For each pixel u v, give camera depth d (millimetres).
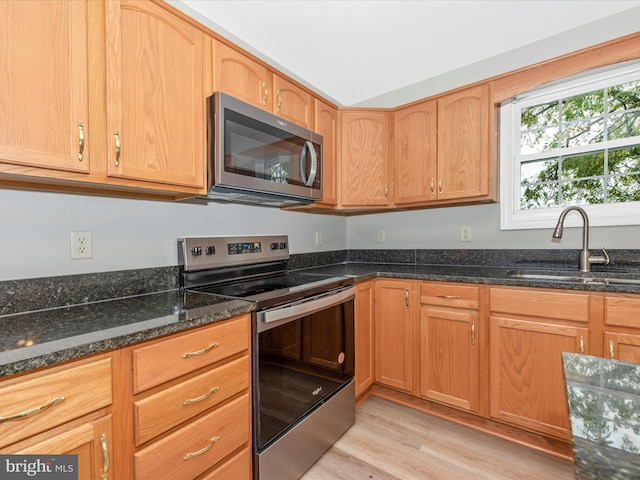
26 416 704
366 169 2344
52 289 1178
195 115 1347
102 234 1330
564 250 1991
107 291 1327
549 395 1557
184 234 1649
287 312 1375
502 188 2203
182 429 1019
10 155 863
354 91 2652
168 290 1540
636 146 1859
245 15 1697
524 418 1624
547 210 2104
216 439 1120
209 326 1100
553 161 2111
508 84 1929
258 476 1266
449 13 1712
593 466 549
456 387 1825
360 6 1645
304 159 1837
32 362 701
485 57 2166
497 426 1747
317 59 2154
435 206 2416
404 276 2002
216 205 1824
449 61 2207
